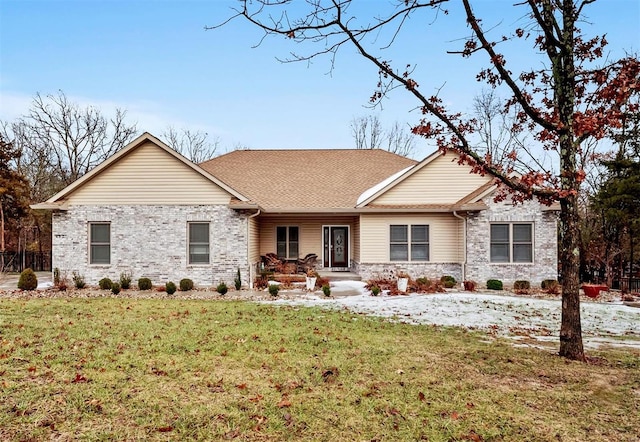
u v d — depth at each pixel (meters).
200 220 16.61
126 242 16.56
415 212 17.89
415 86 6.75
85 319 9.07
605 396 5.18
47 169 35.19
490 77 7.52
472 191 18.06
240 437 3.95
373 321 9.80
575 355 6.82
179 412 4.38
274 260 18.94
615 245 20.75
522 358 6.76
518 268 16.80
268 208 18.28
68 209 16.59
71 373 5.39
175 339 7.32
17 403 4.41
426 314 11.15
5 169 28.28
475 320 10.52
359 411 4.58
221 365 5.97
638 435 4.18
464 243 17.14
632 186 19.03
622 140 19.86
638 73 5.86
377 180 21.70
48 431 3.88
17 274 23.20
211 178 16.48
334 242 20.80
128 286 15.79
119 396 4.72
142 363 5.90
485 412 4.63
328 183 21.31
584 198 25.03
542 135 7.47
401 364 6.28
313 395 4.98
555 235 16.69
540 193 6.60
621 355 7.29
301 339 7.62
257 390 5.07
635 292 16.92
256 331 8.17
